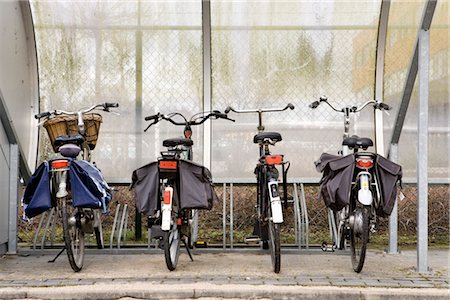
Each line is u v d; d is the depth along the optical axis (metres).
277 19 6.09
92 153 6.10
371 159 4.16
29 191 4.28
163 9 6.10
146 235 6.36
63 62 6.12
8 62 5.36
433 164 5.83
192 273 4.36
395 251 5.30
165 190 4.22
